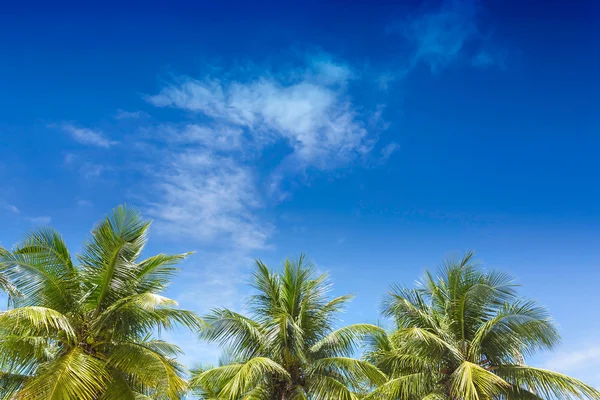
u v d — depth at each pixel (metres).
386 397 17.61
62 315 13.31
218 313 18.36
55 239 15.19
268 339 17.61
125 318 14.84
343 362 17.34
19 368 14.35
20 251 14.59
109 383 14.18
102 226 15.57
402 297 18.86
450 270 19.30
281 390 17.89
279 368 16.48
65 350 14.57
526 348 17.84
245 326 18.22
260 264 19.53
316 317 18.94
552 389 16.45
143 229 16.30
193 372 22.64
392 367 19.33
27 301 14.49
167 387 14.02
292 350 17.94
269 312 19.00
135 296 14.31
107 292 14.92
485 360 18.09
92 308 15.01
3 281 15.37
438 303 19.66
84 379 12.83
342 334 18.12
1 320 12.52
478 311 18.47
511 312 17.92
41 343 14.42
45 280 14.31
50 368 13.00
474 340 17.77
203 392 21.58
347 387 17.36
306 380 17.78
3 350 13.87
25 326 13.74
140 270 15.55
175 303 14.16
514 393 17.12
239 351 18.33
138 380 15.39
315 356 18.30
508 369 17.34
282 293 19.36
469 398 15.90
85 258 15.34
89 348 14.48
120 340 14.88
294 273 19.38
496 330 17.66
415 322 18.66
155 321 14.99
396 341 19.58
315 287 19.36
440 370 18.05
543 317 17.16
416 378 17.72
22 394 12.36
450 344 17.92
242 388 16.91
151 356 14.41
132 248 15.11
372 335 21.19
